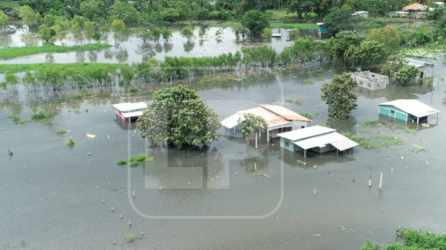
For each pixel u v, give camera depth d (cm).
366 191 5656
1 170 6456
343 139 6800
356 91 9788
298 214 5197
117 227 5038
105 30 16650
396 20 18188
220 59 11481
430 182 5819
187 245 4691
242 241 4734
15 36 17600
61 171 6397
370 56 10856
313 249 4556
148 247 4672
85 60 13225
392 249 4212
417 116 7681
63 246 4722
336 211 5234
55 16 18412
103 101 9488
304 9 18912
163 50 14588
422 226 4878
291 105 8925
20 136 7681
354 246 4581
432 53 12938
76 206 5491
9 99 9738
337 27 15525
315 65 12306
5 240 4850
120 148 7125
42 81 10162
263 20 16512
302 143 6644
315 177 6062
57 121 8362
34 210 5422
